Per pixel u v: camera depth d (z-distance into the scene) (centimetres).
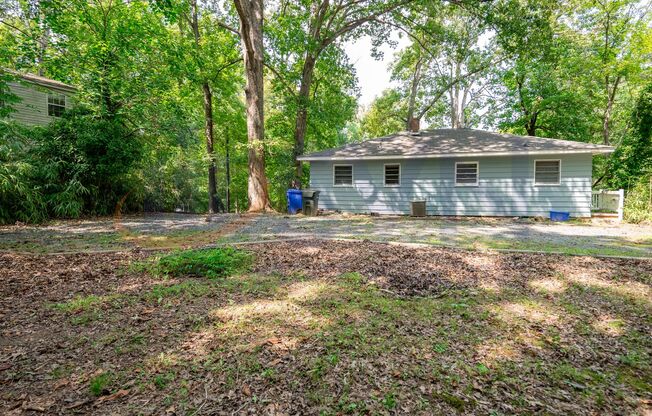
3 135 982
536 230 867
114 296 372
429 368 235
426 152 1231
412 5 1605
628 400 205
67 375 224
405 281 428
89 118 1095
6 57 983
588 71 1658
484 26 1517
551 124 1795
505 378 226
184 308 338
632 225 976
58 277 443
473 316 323
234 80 1912
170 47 1218
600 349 267
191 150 1795
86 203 1155
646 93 1389
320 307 341
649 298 371
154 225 965
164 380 218
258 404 197
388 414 189
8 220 922
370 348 260
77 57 1084
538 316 325
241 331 288
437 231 845
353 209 1373
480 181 1223
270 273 462
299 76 1734
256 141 1322
